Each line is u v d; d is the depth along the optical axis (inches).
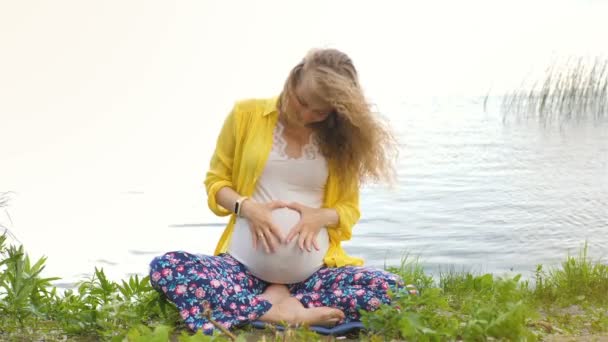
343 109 149.6
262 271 159.5
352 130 158.7
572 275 199.5
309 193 163.3
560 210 386.0
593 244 309.9
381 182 164.9
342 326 149.6
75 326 146.8
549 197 424.2
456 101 1301.7
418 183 480.1
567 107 858.8
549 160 569.0
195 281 150.2
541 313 173.6
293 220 159.6
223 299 149.8
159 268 151.4
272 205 158.7
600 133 727.1
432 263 283.1
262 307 150.6
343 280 157.4
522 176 501.0
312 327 150.5
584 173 505.7
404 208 400.2
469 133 766.5
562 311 175.0
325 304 154.9
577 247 304.7
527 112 906.1
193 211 411.2
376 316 145.1
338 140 160.2
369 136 158.6
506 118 898.1
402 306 145.6
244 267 161.0
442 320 141.5
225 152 164.9
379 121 160.9
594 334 149.7
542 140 689.6
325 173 162.7
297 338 130.1
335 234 166.4
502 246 308.0
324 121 158.9
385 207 403.2
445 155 607.5
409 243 318.3
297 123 155.4
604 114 853.2
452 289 194.4
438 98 1397.6
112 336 141.3
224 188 162.2
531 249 302.7
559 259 284.4
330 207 165.2
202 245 327.6
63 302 160.4
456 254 297.1
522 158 584.1
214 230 360.8
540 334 145.5
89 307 157.3
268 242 157.2
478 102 1256.8
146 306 157.8
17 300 150.9
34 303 155.0
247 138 160.6
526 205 401.7
